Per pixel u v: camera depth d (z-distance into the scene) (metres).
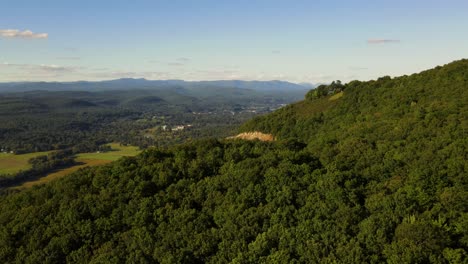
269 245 32.50
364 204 37.72
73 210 42.12
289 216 36.34
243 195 40.66
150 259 34.69
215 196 41.94
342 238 31.52
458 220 31.83
